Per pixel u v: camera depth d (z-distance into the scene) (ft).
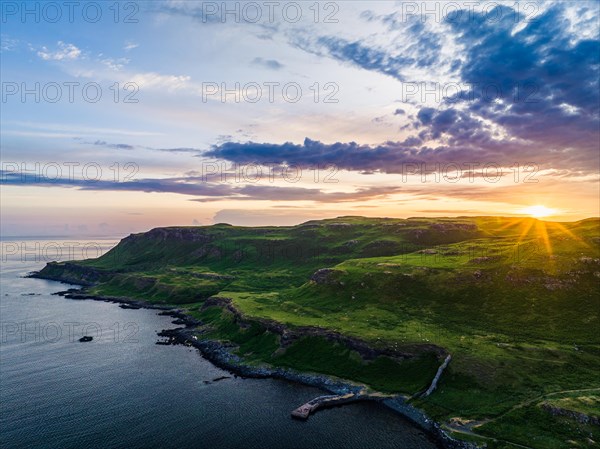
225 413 266.57
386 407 273.13
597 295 344.69
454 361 293.84
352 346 344.90
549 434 211.41
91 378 329.72
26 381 322.34
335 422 253.44
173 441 230.89
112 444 227.40
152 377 332.80
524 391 253.03
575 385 251.19
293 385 315.17
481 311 373.20
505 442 212.02
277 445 227.40
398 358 318.24
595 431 206.80
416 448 223.51
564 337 310.24
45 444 227.20
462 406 253.44
